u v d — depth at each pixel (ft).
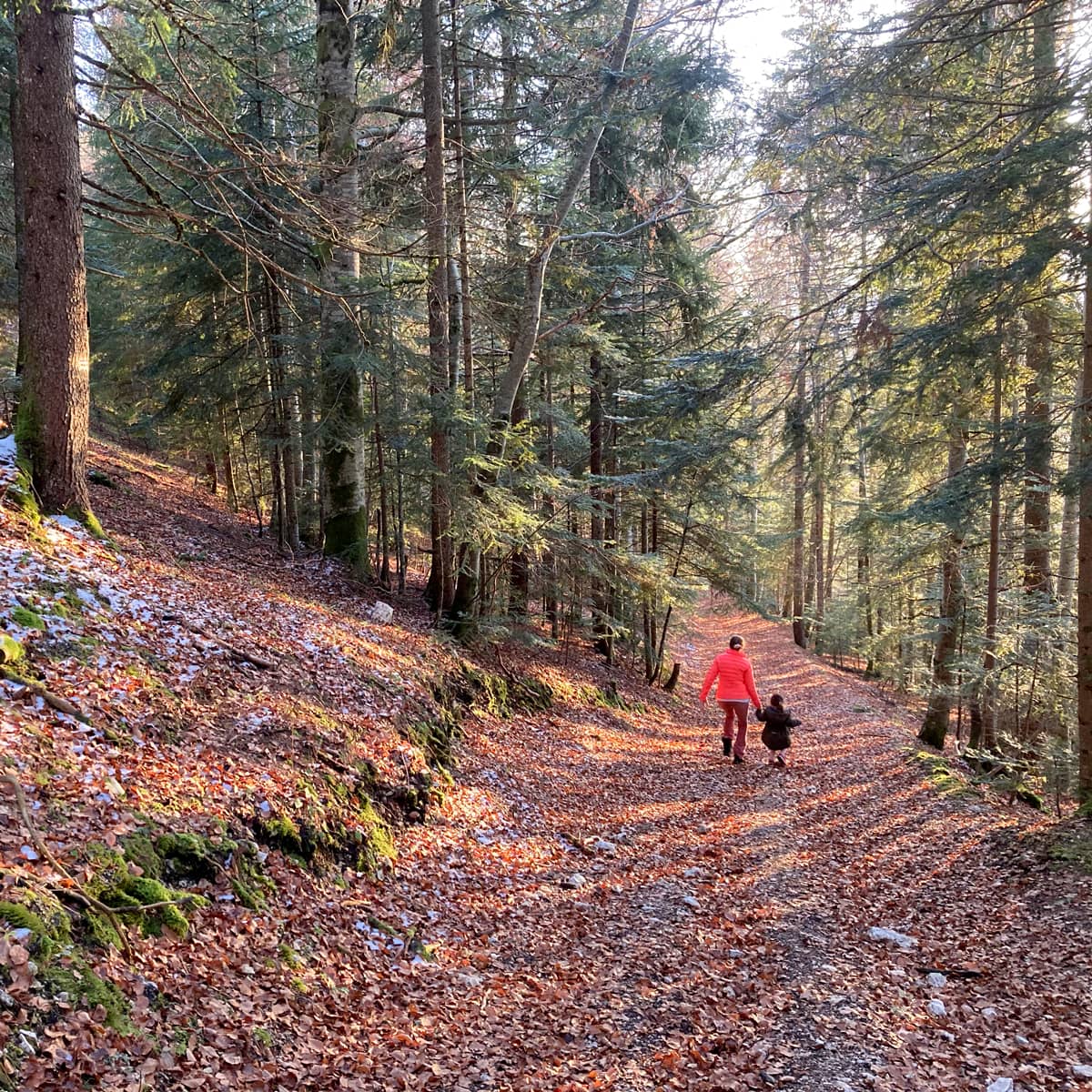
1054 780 41.75
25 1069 9.66
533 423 56.29
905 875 24.09
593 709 47.93
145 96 23.52
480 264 43.14
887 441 33.91
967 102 25.63
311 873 18.35
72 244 25.35
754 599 65.82
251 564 39.45
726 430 33.14
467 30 41.09
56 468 25.96
